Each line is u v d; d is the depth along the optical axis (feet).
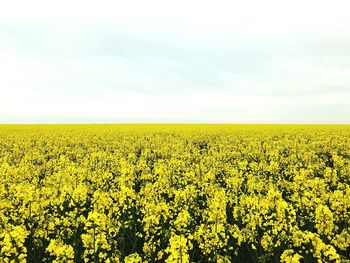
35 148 103.09
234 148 96.58
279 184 46.70
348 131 168.35
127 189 34.60
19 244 24.26
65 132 172.14
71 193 36.68
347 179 54.95
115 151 92.38
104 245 26.45
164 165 56.44
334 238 26.89
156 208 30.89
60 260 24.53
